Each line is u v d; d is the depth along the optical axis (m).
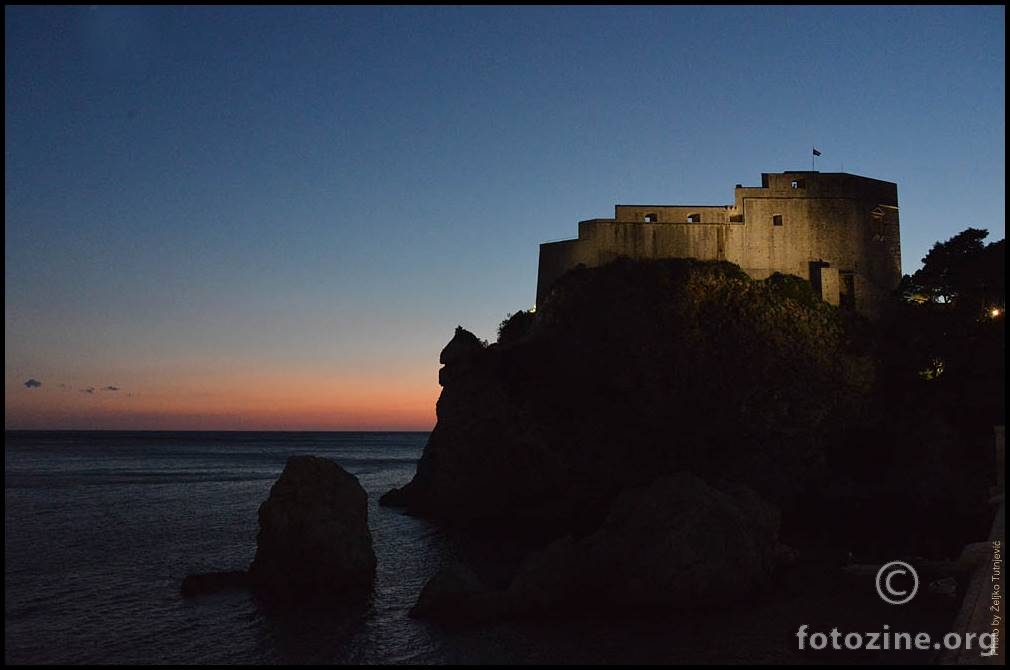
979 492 47.62
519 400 57.22
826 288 62.50
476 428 57.69
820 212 65.38
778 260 64.38
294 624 26.28
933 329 57.25
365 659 22.58
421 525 52.59
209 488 79.06
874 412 55.59
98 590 31.58
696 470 53.34
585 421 55.78
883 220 67.69
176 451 176.75
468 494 57.06
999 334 53.62
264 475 98.44
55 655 23.23
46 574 34.91
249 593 30.36
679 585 27.17
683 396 55.84
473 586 27.80
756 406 55.06
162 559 38.91
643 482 53.12
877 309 62.28
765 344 57.19
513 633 24.62
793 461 53.59
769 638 23.38
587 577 28.58
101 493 73.00
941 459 50.12
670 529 28.30
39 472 101.75
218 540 45.19
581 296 60.72
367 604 28.91
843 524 46.78
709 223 64.38
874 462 53.34
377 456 166.38
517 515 53.72
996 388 50.72
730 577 27.88
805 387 55.88
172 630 25.72
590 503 52.44
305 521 31.42
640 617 26.11
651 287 59.78
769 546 31.86
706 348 57.19
